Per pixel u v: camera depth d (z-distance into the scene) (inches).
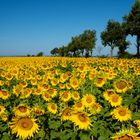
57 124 264.5
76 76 632.4
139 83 502.6
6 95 383.6
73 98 365.1
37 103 375.6
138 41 2596.0
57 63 1084.5
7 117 286.0
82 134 230.8
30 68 880.9
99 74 629.9
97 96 418.0
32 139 230.1
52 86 493.7
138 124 240.1
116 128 264.1
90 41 3678.6
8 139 236.2
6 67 942.4
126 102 372.2
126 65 847.7
